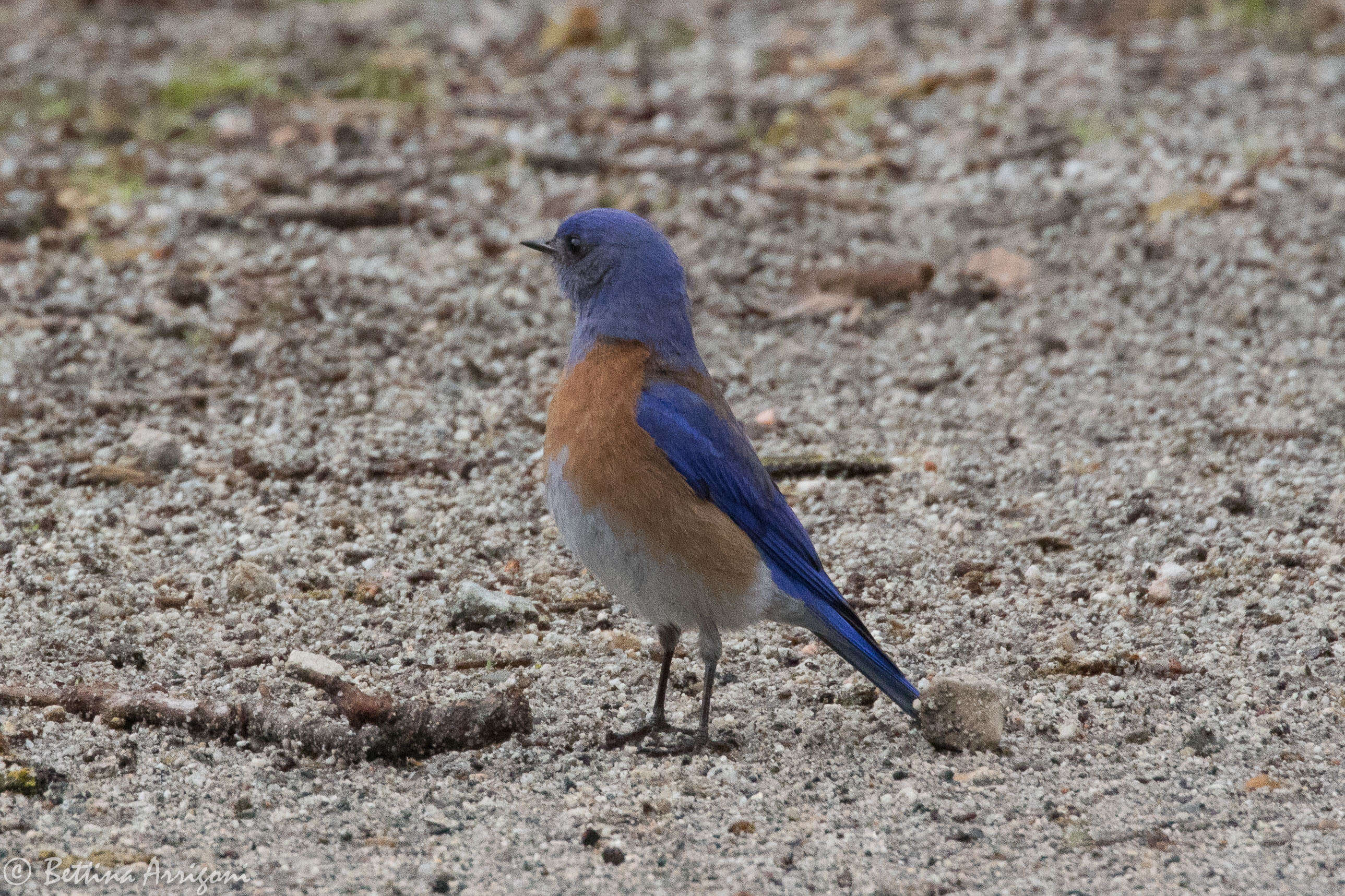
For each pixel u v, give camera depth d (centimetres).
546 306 1489
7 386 1328
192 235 1627
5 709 859
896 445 1258
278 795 791
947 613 1009
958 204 1678
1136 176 1695
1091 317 1445
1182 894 701
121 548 1073
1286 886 706
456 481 1194
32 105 2050
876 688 920
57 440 1245
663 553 833
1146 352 1383
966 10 2417
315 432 1269
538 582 1052
